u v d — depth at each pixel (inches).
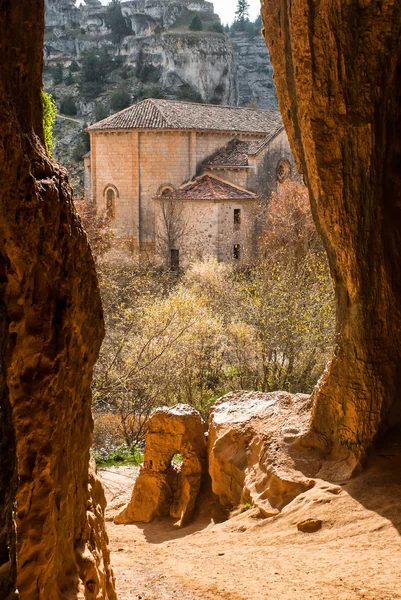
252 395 627.8
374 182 481.7
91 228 1556.3
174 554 446.0
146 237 2172.7
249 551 425.1
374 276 488.1
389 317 492.7
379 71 464.8
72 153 4205.2
